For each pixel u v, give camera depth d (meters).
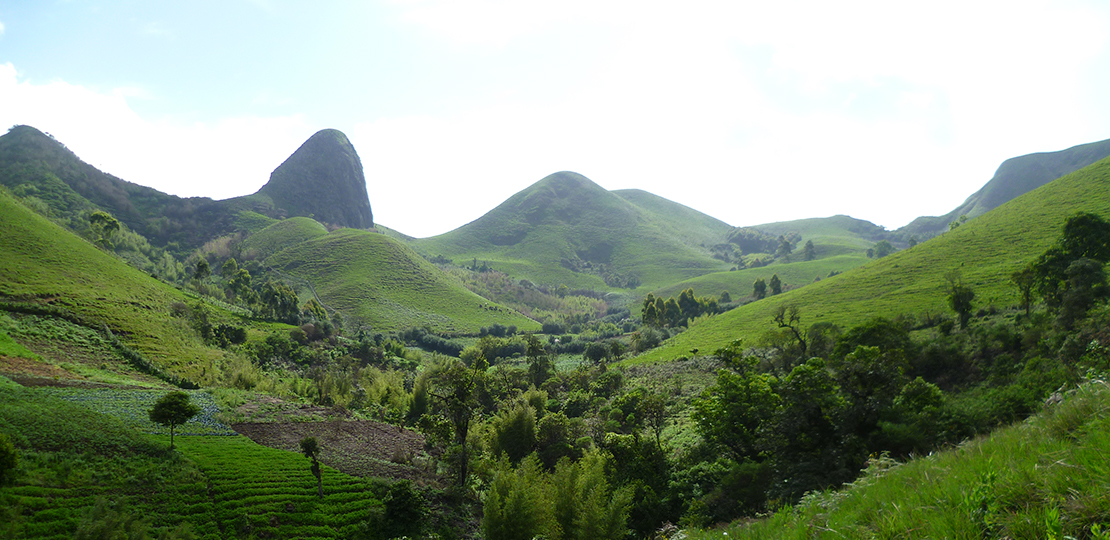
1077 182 122.81
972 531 4.28
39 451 35.56
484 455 47.69
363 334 140.38
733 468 33.19
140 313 96.00
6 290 83.44
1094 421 5.33
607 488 33.62
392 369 113.44
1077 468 4.42
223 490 37.78
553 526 30.58
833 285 123.94
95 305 90.69
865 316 89.88
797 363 68.50
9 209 118.31
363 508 39.22
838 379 34.22
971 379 48.47
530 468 37.59
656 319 154.62
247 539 33.41
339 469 45.94
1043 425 6.45
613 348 115.69
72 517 29.56
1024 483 4.59
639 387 73.00
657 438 43.16
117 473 35.84
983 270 94.81
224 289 173.62
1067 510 4.04
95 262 113.94
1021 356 47.41
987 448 6.52
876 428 30.61
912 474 6.75
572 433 55.25
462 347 156.50
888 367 34.16
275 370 97.38
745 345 94.12
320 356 110.69
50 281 93.94
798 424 32.66
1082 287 49.41
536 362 97.00
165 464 38.94
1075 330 43.38
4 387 48.00
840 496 7.24
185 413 42.66
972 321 66.81
